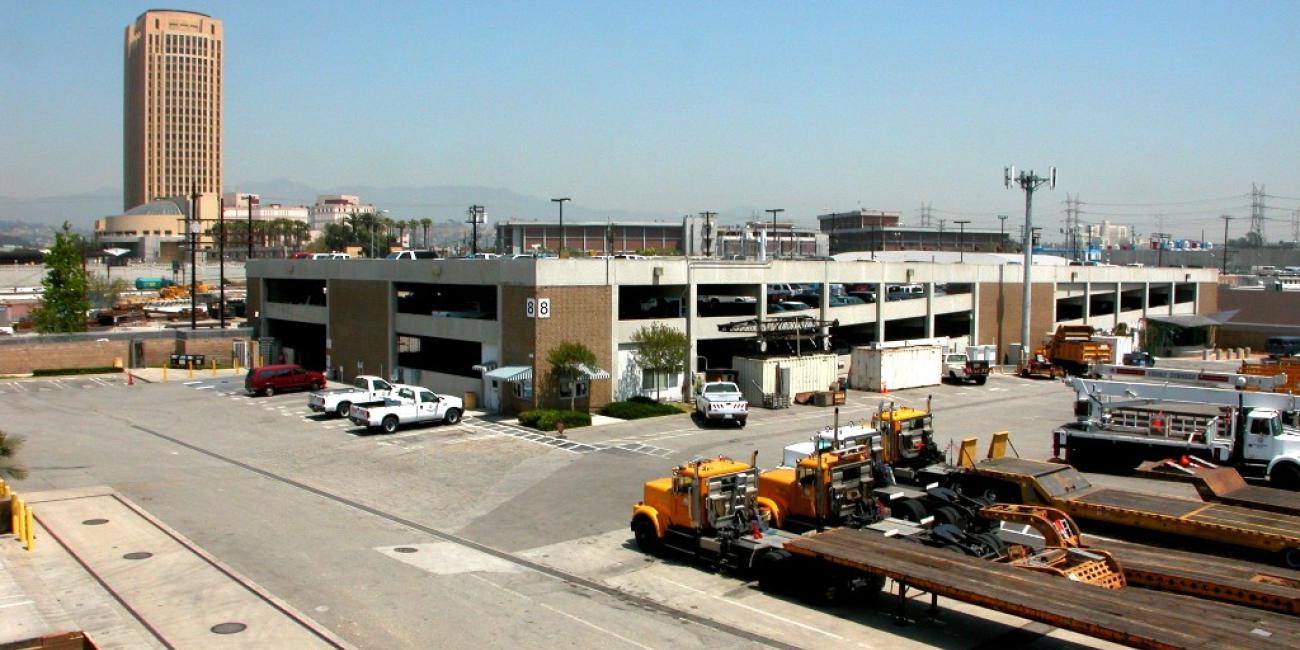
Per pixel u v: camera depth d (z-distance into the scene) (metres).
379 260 56.78
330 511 28.34
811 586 20.11
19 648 16.39
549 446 38.69
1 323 88.50
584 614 19.48
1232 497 26.92
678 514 23.14
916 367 59.00
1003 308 74.62
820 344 59.22
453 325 50.84
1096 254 117.25
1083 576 18.77
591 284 47.16
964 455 29.44
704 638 18.16
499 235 117.62
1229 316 93.25
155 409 49.25
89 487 31.12
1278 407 31.45
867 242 147.38
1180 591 19.69
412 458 36.34
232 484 31.94
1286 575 20.36
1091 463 34.97
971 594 16.84
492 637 18.14
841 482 23.19
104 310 93.44
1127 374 35.50
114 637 17.73
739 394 44.66
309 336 72.56
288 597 20.41
